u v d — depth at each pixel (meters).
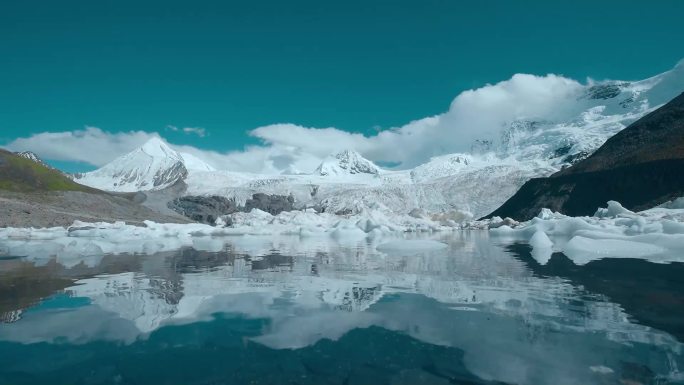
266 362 4.27
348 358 4.35
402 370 4.02
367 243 22.27
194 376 3.90
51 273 10.50
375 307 6.55
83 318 5.96
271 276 9.88
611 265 10.97
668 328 5.19
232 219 46.38
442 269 10.87
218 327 5.51
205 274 10.25
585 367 4.00
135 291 7.95
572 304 6.53
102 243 20.34
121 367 4.15
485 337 4.96
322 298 7.26
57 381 3.81
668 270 9.89
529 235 25.28
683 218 21.59
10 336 5.15
